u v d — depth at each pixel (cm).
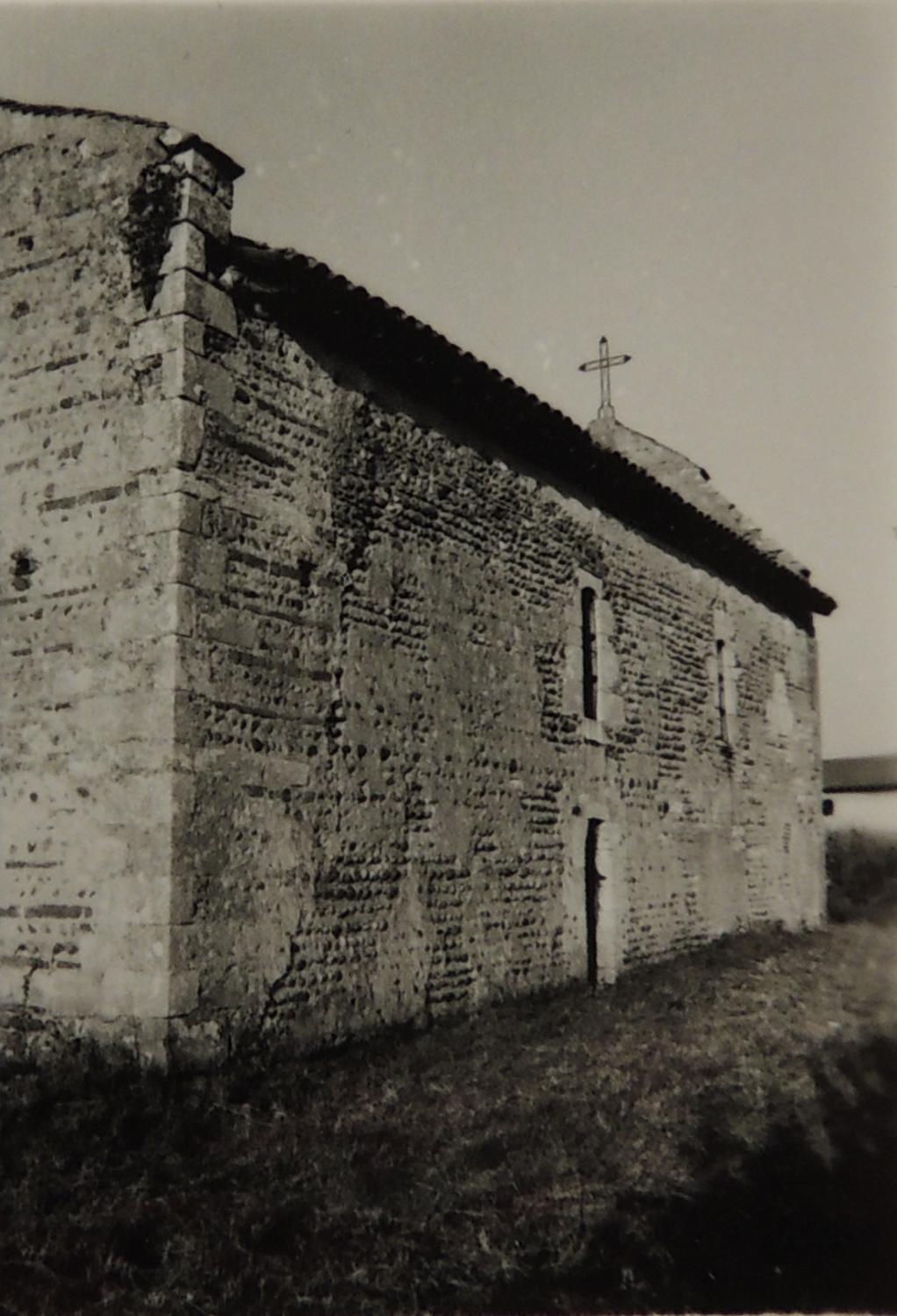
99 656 679
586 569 1142
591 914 1127
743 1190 521
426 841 853
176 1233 470
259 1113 604
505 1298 435
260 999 680
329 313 774
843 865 2353
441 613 900
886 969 1180
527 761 1000
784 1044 797
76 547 700
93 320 714
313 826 739
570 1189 525
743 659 1530
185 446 668
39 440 729
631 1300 436
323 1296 430
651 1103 646
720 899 1383
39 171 757
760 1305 436
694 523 1341
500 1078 698
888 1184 529
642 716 1230
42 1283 434
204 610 669
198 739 656
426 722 866
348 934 761
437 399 917
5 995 691
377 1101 641
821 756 1784
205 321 690
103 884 656
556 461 1088
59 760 688
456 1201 509
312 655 753
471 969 894
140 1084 596
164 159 700
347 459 806
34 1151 531
